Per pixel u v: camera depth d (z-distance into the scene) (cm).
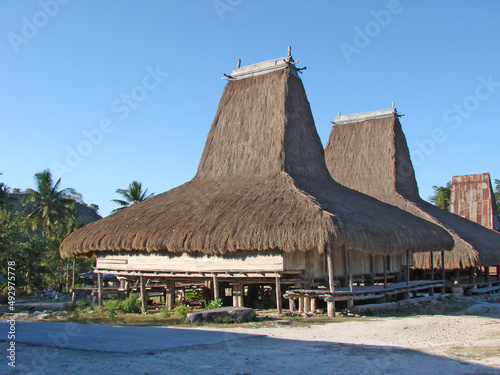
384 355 938
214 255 1838
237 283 1897
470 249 2572
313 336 1180
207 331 1217
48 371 797
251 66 2597
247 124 2411
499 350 998
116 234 1988
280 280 1784
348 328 1345
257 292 2164
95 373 782
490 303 2288
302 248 1562
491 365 847
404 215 2286
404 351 984
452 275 3091
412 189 3497
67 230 5216
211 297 2206
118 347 980
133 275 2078
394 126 3569
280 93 2377
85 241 2084
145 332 1187
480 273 3394
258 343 1063
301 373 786
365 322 1482
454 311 1961
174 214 1970
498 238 3150
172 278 2091
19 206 6241
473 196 4241
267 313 1758
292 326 1371
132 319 1689
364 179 3491
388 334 1243
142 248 1872
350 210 1861
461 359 902
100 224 2170
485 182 4262
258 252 1748
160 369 807
